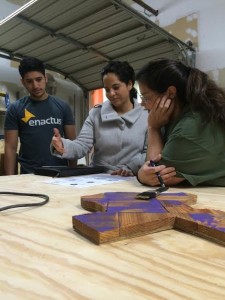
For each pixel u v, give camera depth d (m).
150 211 0.51
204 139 0.88
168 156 0.93
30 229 0.48
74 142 1.57
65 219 0.54
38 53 3.10
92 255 0.38
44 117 1.97
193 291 0.28
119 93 1.58
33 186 0.96
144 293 0.28
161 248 0.40
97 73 3.38
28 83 1.94
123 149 1.59
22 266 0.34
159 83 0.99
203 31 2.82
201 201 0.70
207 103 0.90
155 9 3.20
